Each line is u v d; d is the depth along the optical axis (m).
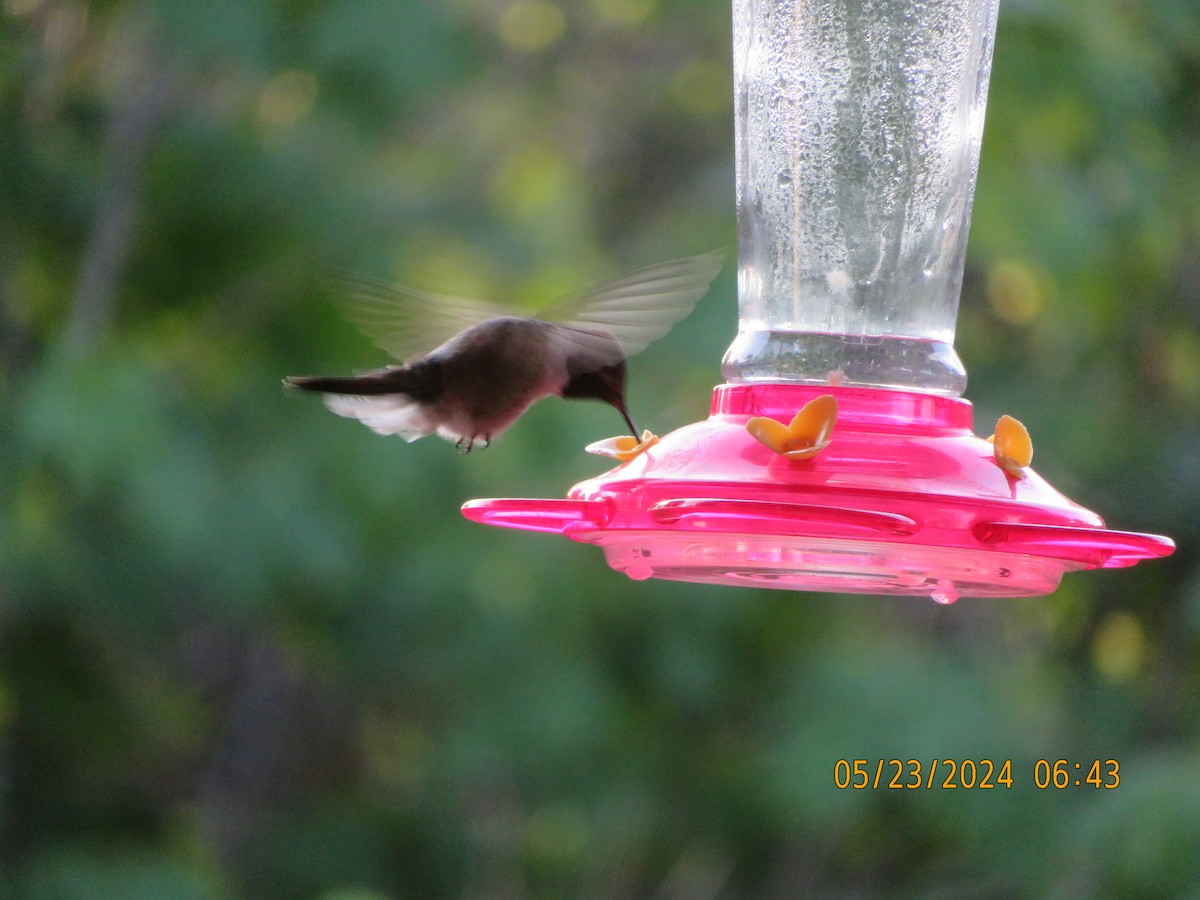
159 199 12.11
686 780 14.20
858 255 5.93
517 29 16.84
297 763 16.61
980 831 12.48
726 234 13.65
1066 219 11.24
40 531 10.98
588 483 5.36
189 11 11.16
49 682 12.84
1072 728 12.91
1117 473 12.92
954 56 5.95
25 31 11.50
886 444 5.14
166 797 15.06
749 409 5.43
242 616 13.23
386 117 12.03
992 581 5.02
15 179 11.47
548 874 16.22
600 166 18.66
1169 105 12.22
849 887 15.67
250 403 11.98
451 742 13.11
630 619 13.63
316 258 12.22
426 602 12.49
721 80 17.47
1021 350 13.41
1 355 11.70
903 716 12.85
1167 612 13.05
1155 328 13.05
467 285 12.77
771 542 4.98
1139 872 10.23
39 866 12.06
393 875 15.53
